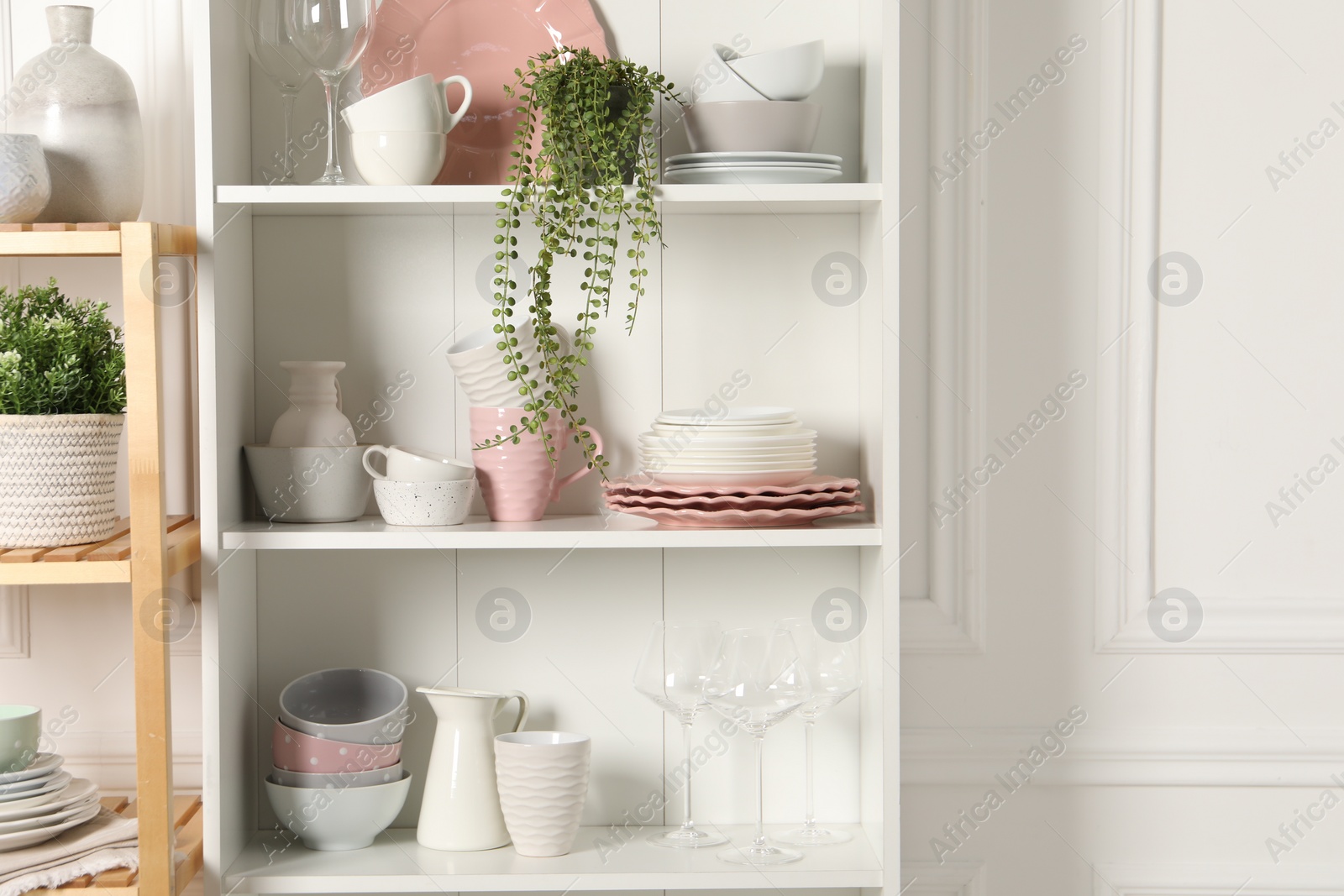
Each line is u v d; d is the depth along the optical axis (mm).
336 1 1153
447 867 1160
